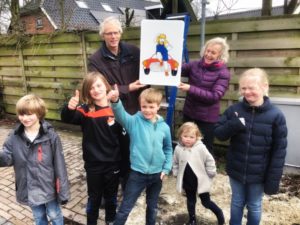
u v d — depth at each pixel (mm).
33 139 2148
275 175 2096
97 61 2707
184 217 2807
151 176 2340
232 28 3764
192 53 4168
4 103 6992
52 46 5711
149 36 2627
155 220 2590
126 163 2596
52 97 6012
